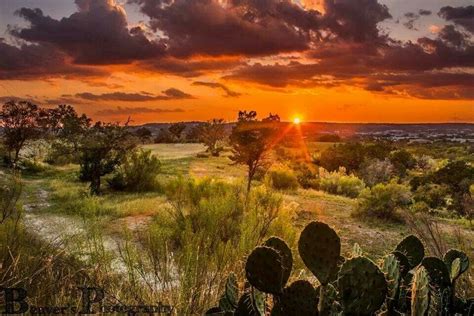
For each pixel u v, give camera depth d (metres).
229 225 8.34
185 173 31.86
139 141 24.52
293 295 1.83
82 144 24.25
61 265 4.20
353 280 1.68
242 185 12.82
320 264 1.73
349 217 15.30
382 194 15.50
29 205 16.16
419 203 18.73
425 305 1.78
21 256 4.12
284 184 22.81
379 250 11.10
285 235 7.71
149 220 12.68
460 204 19.28
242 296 2.16
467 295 3.10
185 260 4.22
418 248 2.46
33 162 32.47
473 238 10.72
